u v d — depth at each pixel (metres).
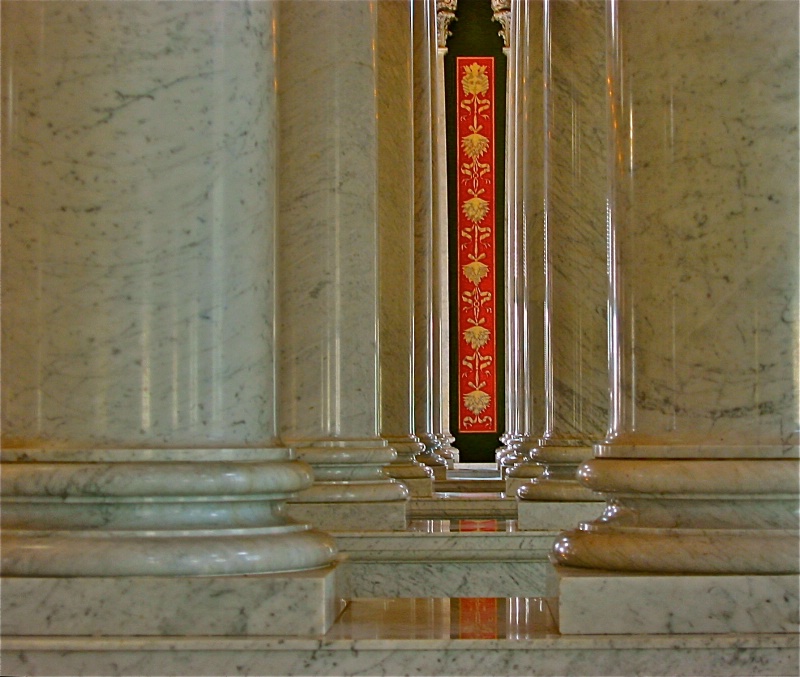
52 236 8.83
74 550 8.78
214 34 9.05
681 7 9.84
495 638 9.03
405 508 17.19
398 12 24.39
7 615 8.75
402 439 23.95
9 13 8.98
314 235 17.17
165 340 8.86
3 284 8.91
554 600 9.79
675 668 8.96
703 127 9.75
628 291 10.20
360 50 17.19
